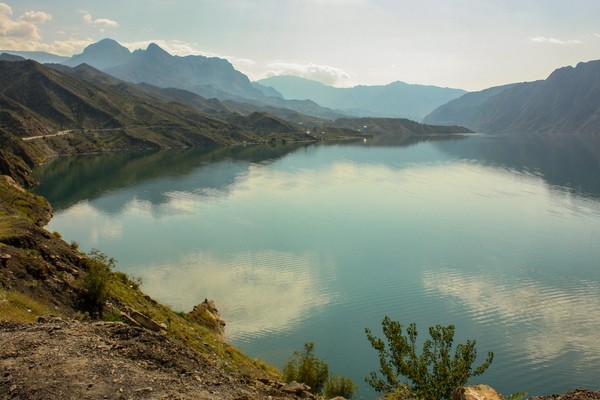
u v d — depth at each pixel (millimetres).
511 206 148125
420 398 19172
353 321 66500
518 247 103938
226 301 71812
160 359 21047
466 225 123688
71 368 18062
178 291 75062
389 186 184875
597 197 162750
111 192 163875
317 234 113688
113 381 17547
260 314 67625
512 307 71750
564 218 132125
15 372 17203
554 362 55812
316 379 43406
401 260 94250
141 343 22047
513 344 60219
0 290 31125
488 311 70188
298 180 197875
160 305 51156
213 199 155000
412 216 133625
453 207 146250
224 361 39219
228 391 19984
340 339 61344
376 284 80750
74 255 47094
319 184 188250
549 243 107250
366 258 95188
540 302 73688
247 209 140500
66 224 117875
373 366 55312
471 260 94625
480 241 108562
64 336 21312
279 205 147250
